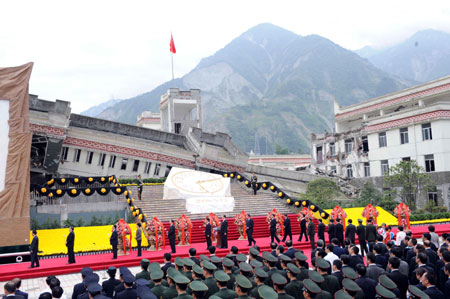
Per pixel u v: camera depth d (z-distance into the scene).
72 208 31.39
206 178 36.84
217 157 44.47
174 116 58.25
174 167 39.69
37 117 36.56
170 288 9.70
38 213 30.31
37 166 37.72
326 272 10.18
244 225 27.50
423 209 38.66
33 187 29.78
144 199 34.62
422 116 41.84
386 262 12.72
